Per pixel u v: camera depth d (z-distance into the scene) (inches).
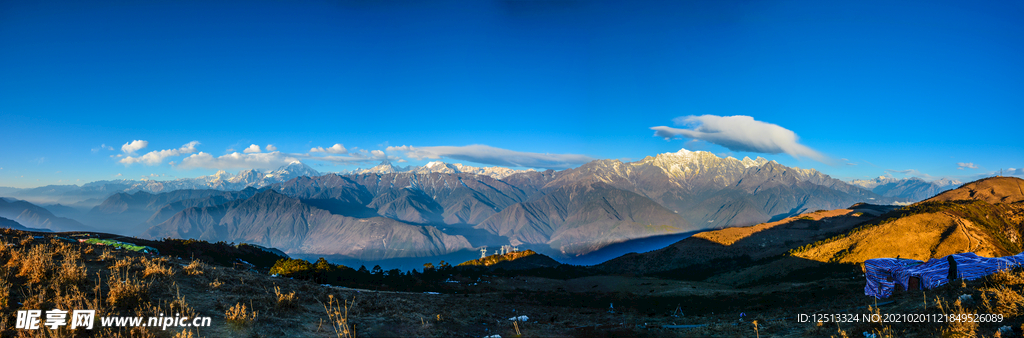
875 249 4778.5
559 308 2237.9
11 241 1402.6
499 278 4143.7
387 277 3516.2
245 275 1382.9
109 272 1035.9
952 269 1593.3
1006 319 717.3
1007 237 5162.4
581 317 1787.6
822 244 5733.3
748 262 6446.9
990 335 663.1
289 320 885.2
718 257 7101.4
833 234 6875.0
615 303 2659.9
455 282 3767.2
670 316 1915.6
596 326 1320.1
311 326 884.0
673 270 6973.4
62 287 819.4
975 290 1005.8
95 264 1107.9
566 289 3769.7
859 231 5816.9
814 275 4517.7
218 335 735.7
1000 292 854.5
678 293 3341.5
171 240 3161.9
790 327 1108.5
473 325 1171.3
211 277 1167.6
